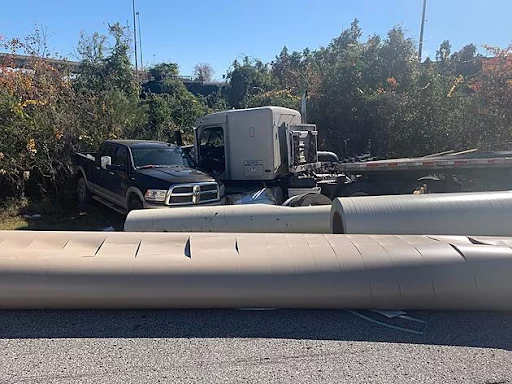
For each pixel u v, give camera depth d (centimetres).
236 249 363
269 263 340
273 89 2506
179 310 346
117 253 355
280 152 909
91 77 1647
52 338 305
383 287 329
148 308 341
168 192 732
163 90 2494
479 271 329
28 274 329
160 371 263
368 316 335
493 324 322
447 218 430
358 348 289
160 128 1597
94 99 1239
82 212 975
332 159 1180
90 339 304
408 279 330
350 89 1445
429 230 428
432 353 283
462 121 1232
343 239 380
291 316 336
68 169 1105
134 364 272
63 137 1101
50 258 342
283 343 296
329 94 1471
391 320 328
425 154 1259
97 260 342
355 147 1407
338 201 462
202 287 330
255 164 905
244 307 339
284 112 929
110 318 335
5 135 984
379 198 462
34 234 393
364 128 1392
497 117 1200
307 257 345
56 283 327
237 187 926
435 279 329
